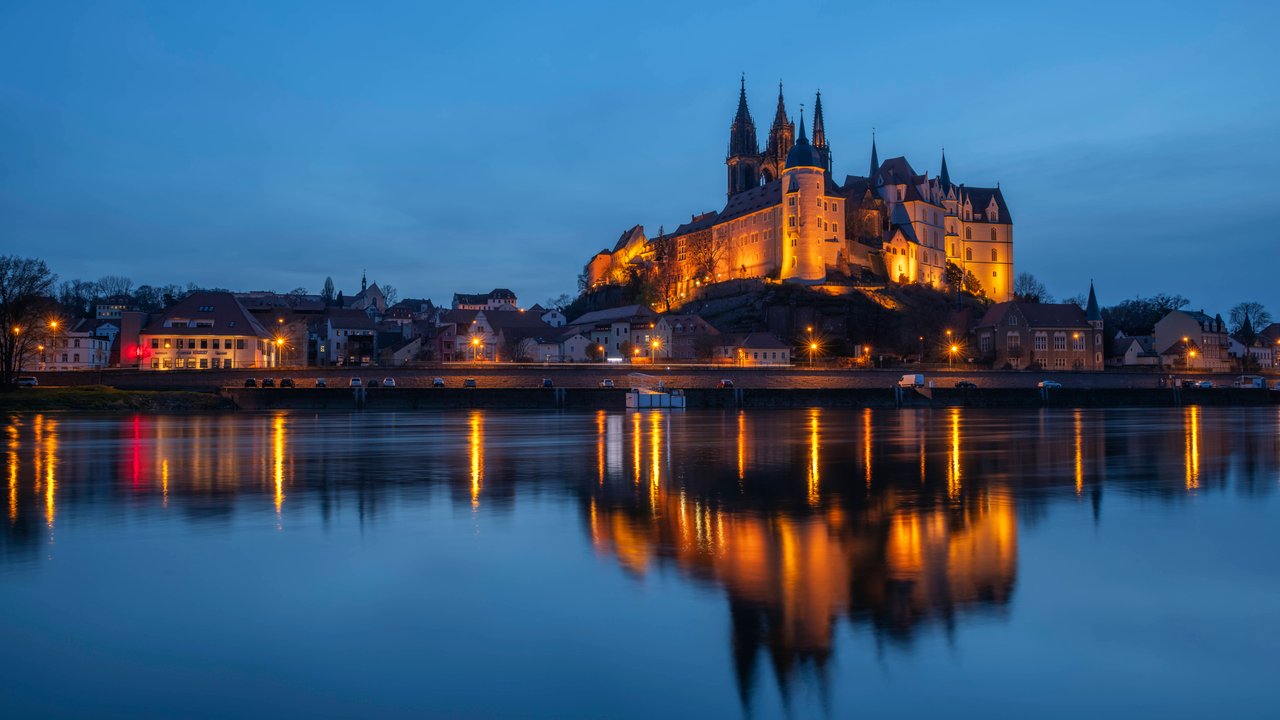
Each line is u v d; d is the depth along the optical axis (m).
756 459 54.41
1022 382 177.25
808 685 16.62
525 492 39.16
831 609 20.70
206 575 23.88
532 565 24.91
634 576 23.66
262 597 21.86
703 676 16.98
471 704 15.95
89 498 37.22
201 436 74.56
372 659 17.88
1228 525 30.98
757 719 15.35
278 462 52.09
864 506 35.12
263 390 132.62
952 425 95.62
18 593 22.19
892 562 25.19
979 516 32.78
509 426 92.56
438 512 33.66
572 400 144.50
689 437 74.50
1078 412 138.12
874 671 17.19
